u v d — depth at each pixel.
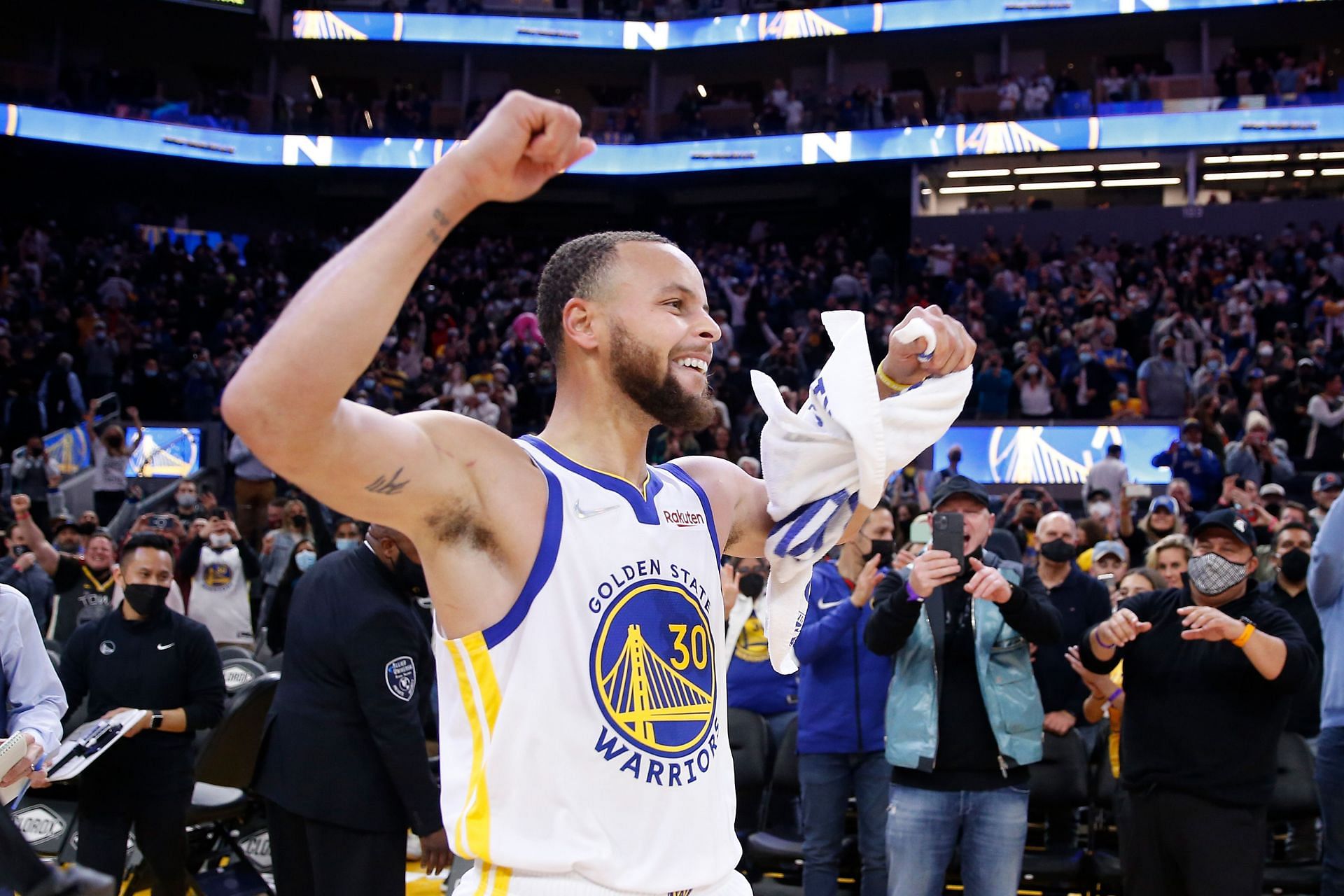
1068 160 22.16
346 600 3.53
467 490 1.32
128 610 4.30
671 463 1.64
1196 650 3.75
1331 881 4.05
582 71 25.77
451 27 24.28
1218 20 22.22
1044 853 4.70
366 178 24.64
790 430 1.59
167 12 23.05
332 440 1.17
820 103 23.05
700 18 24.42
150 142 22.12
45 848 5.22
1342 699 4.06
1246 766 3.66
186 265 20.14
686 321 1.48
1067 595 5.04
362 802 3.48
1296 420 13.27
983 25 22.78
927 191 23.12
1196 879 3.66
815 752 4.50
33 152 22.31
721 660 1.49
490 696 1.34
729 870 1.43
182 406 16.33
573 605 1.35
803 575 1.63
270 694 4.30
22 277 18.61
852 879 4.85
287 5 24.39
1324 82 20.55
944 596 4.01
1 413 15.23
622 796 1.34
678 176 24.19
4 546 7.32
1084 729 5.07
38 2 22.55
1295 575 5.35
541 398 14.91
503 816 1.32
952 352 1.58
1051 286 17.97
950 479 4.17
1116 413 13.40
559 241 25.73
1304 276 17.62
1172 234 19.69
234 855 4.82
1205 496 10.81
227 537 8.03
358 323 1.12
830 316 1.57
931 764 3.85
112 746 4.12
